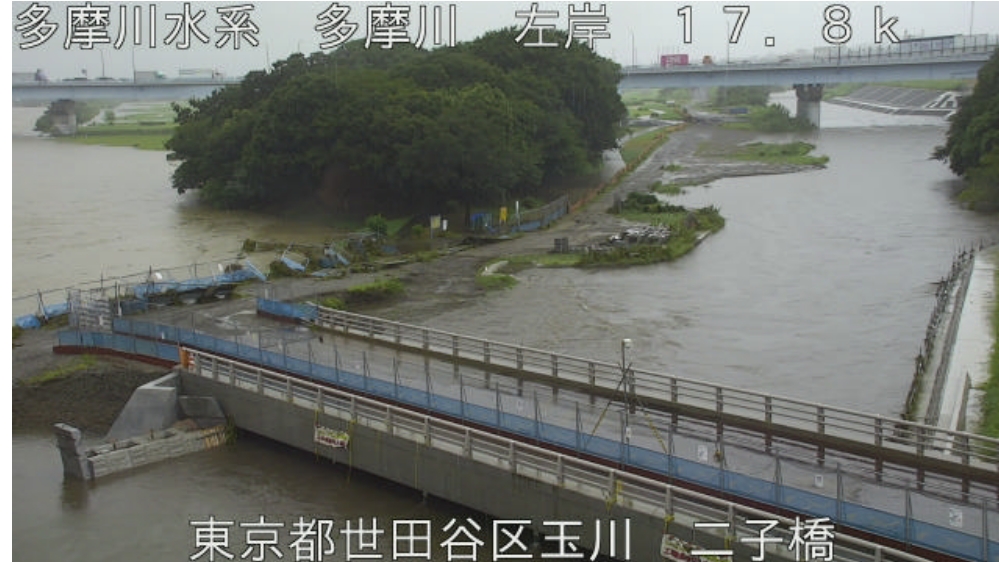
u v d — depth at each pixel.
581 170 122.50
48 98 199.00
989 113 111.50
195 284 63.81
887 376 47.75
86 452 37.62
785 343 54.41
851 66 190.25
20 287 73.25
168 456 39.06
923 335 55.03
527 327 58.94
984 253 74.88
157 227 104.38
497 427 35.22
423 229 94.25
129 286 63.47
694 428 35.72
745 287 69.00
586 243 87.62
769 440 34.47
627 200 111.25
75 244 93.06
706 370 49.50
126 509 34.78
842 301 64.06
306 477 37.28
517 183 108.56
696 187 130.25
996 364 44.97
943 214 100.19
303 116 107.31
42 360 49.69
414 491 35.50
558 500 30.80
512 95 118.62
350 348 47.50
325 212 110.62
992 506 27.50
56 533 33.06
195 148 123.38
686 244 84.06
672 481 30.58
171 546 32.09
